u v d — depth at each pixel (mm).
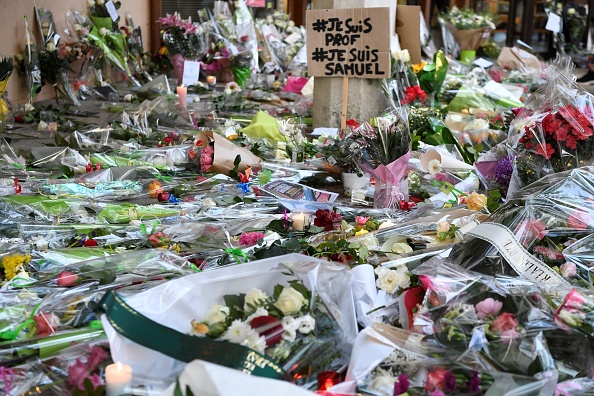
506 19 20344
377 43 8008
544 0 19812
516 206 4379
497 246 3922
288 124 8016
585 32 17312
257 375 2914
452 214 4945
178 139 8023
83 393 2936
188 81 12102
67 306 3633
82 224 5012
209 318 3148
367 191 6254
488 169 6242
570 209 4258
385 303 3693
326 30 8148
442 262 3816
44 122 8734
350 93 8484
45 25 10453
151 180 6328
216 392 2520
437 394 2844
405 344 3203
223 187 6129
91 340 3336
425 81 9781
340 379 3152
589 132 5238
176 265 4172
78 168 6594
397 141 5684
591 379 3135
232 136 7680
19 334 3492
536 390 2893
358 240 4434
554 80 5777
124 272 4020
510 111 9273
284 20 15938
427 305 3400
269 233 4730
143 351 3062
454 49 16328
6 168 6570
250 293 3223
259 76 13266
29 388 3100
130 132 8016
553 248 4188
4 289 3926
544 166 5426
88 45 10969
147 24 14805
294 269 3338
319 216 4988
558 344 3244
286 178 6613
